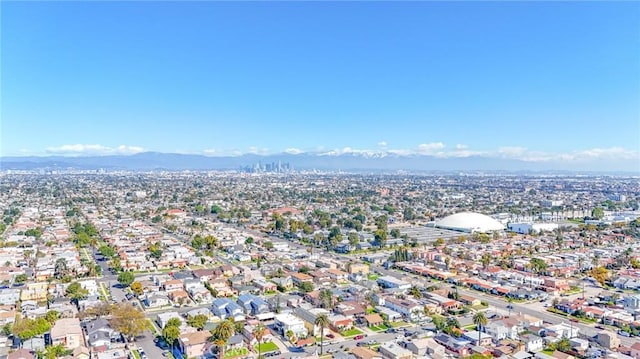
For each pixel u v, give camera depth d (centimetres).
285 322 17738
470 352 15938
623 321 18612
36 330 16475
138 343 16625
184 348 15512
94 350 15662
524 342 16800
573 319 19475
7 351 15675
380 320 18900
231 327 15938
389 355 15412
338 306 19900
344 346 16550
